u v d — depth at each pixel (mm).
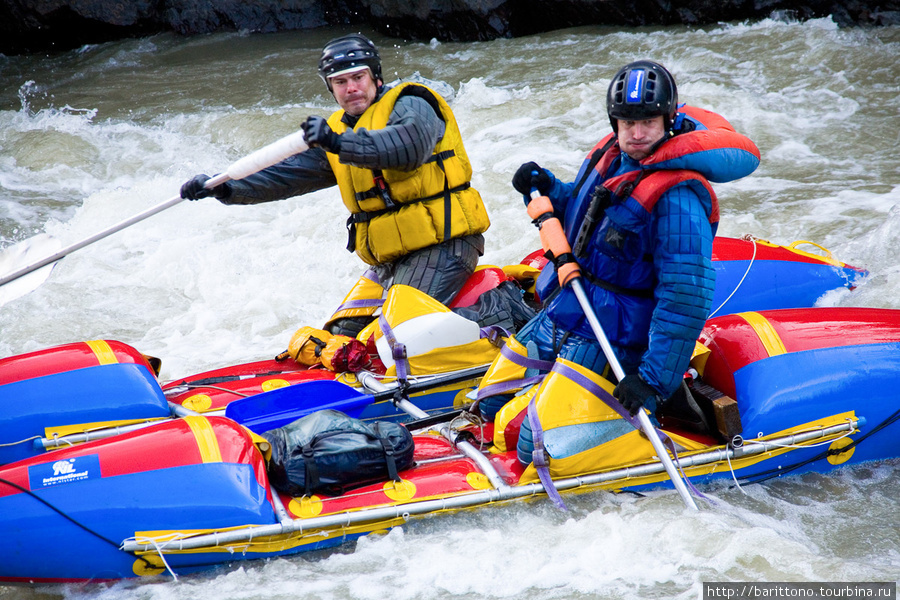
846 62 36094
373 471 11727
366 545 11359
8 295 14359
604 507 12102
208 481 10805
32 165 33500
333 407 14156
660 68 10930
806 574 10469
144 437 11195
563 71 39969
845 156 28234
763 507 12477
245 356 19312
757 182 26688
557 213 13406
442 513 11703
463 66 43406
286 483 11328
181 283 23297
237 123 36656
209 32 57000
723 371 13109
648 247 11336
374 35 53062
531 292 17094
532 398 12312
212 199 28406
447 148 15273
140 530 10500
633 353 12031
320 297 22234
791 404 12633
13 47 57094
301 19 56469
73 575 10570
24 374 13148
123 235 26266
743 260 17609
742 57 38344
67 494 10570
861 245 21141
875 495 12758
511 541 11297
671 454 12305
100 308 22000
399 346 14609
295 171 15734
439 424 14367
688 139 10922
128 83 47000
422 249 15500
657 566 10789
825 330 13461
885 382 12977
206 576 10969
